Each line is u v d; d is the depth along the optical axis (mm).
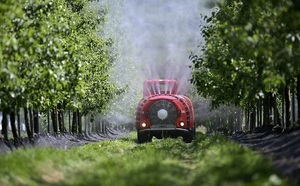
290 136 43531
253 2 36500
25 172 29359
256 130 76062
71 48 50406
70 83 51625
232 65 50625
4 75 39719
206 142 61250
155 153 44562
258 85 49219
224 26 39938
